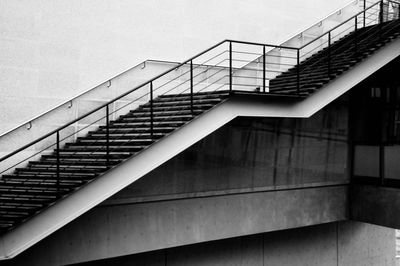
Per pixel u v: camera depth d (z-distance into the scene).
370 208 15.34
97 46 11.21
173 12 12.42
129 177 8.52
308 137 14.56
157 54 12.16
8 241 7.17
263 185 13.48
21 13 10.12
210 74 13.12
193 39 12.78
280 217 13.90
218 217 12.48
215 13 13.19
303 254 15.46
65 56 10.73
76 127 10.86
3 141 9.85
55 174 8.91
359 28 15.78
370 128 15.49
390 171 14.91
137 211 11.05
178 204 11.73
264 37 14.20
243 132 12.88
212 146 12.27
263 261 14.38
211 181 12.30
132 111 11.45
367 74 11.84
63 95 10.70
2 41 9.89
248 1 13.87
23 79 10.15
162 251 12.29
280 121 13.73
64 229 9.95
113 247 10.66
